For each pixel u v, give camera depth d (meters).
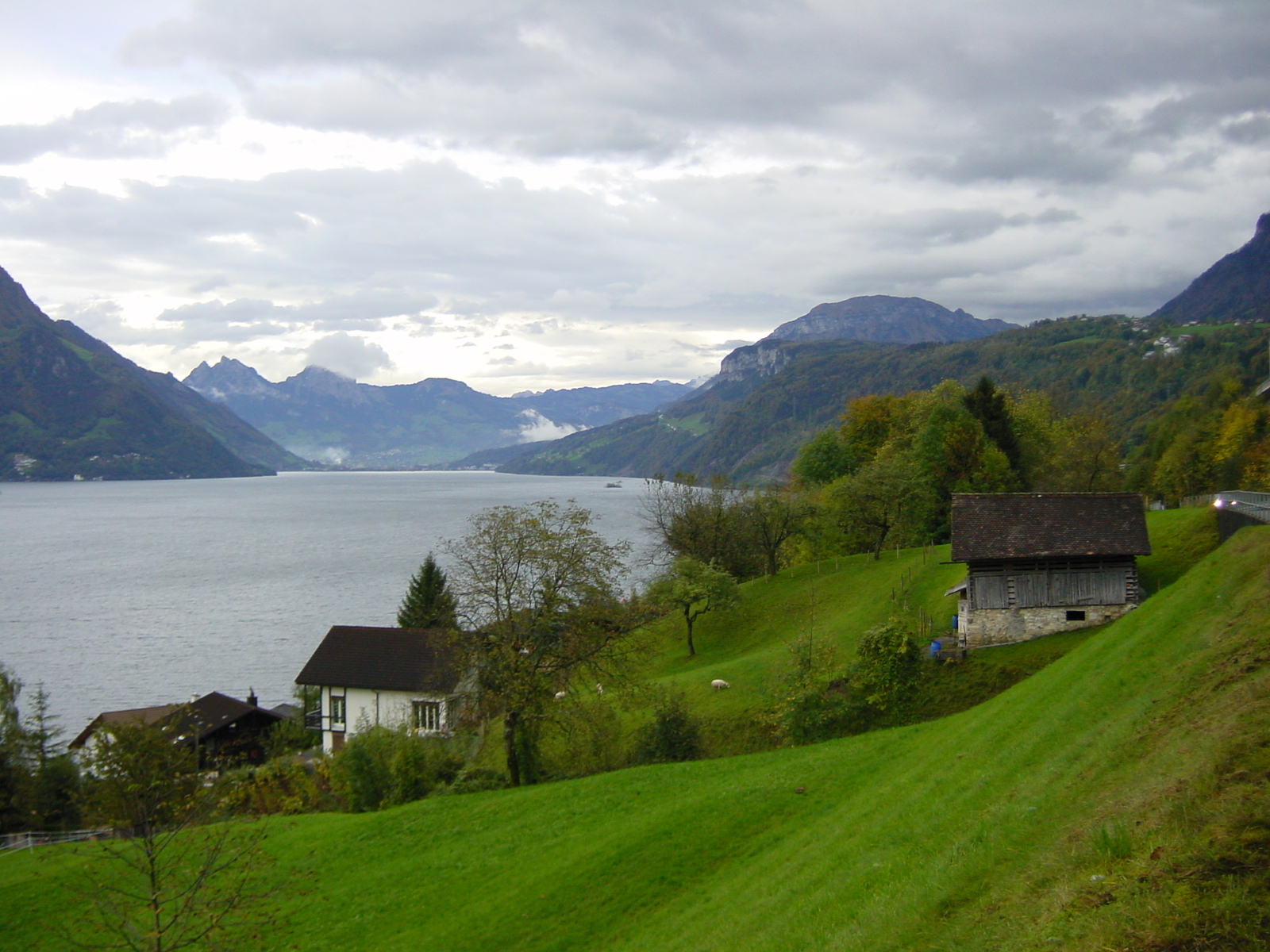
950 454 88.06
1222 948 9.62
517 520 44.16
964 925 13.44
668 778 36.59
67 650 105.38
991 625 48.88
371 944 26.48
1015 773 20.53
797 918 18.31
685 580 77.62
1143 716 19.06
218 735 67.00
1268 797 11.91
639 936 23.09
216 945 22.47
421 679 63.28
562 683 44.12
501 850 31.98
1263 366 182.25
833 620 68.12
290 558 189.50
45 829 52.75
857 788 29.44
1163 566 51.53
